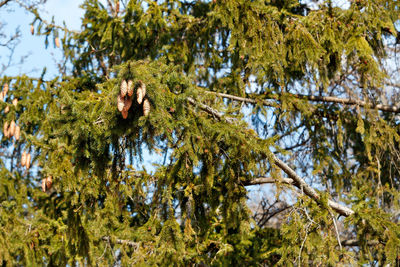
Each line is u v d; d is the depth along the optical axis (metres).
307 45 11.85
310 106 13.68
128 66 7.54
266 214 17.03
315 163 13.71
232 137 9.38
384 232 9.34
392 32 12.29
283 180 10.73
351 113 13.81
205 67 14.43
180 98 8.63
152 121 8.04
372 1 12.22
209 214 11.16
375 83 12.69
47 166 9.88
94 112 8.27
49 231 12.62
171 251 10.19
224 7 11.94
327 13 12.47
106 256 11.83
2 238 12.49
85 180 9.91
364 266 9.59
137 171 11.25
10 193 13.79
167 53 13.68
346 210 10.61
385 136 13.35
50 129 12.52
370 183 14.21
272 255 13.79
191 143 9.25
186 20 14.12
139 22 13.49
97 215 11.11
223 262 13.24
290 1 13.27
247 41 11.88
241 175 10.51
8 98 13.23
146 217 13.16
